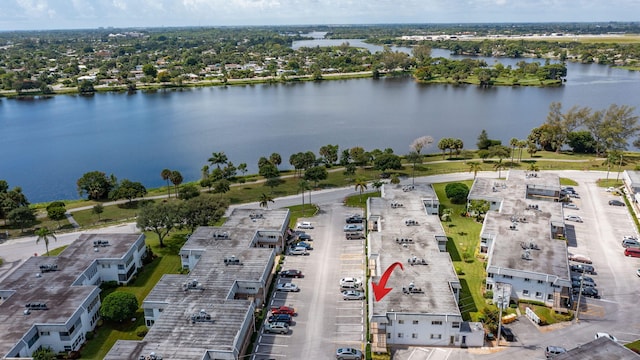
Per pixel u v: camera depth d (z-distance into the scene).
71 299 95.31
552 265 103.12
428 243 116.19
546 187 156.38
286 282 112.62
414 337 90.06
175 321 86.69
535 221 126.81
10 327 86.81
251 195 174.12
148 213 128.38
